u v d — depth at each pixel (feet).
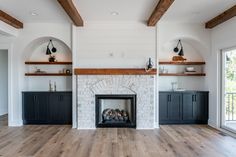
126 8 15.51
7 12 16.28
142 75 19.21
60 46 21.72
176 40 21.56
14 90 19.98
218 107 18.74
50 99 20.30
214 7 15.26
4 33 18.12
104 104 20.89
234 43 16.17
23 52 19.94
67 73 20.95
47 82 21.84
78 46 19.39
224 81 18.54
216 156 12.17
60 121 20.40
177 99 20.20
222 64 18.60
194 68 21.89
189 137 16.05
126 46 19.42
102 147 13.82
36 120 20.35
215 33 19.06
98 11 16.21
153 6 15.05
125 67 19.44
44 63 20.99
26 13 16.57
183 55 21.61
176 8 15.49
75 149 13.43
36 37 19.58
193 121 20.45
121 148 13.60
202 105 20.33
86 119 19.17
